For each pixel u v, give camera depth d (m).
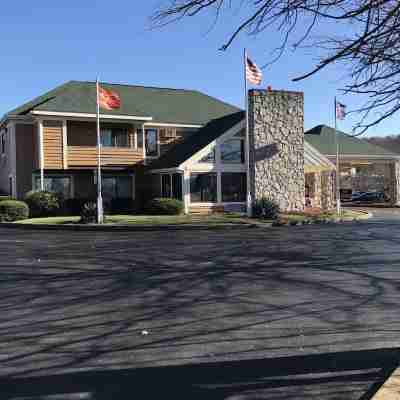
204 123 32.81
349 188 51.12
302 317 6.88
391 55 3.63
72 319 6.80
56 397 4.30
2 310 7.30
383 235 17.31
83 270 10.66
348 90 4.02
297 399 4.26
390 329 6.29
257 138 26.80
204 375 4.79
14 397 4.30
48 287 8.92
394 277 9.73
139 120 29.44
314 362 5.13
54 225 21.11
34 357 5.29
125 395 4.35
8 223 22.23
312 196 33.75
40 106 27.34
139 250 13.85
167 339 5.89
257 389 4.47
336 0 3.49
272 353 5.39
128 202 29.14
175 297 8.11
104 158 29.03
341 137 39.09
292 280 9.49
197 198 26.48
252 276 9.92
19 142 29.25
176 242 15.76
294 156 27.73
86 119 28.17
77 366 5.02
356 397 4.30
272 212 23.91
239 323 6.58
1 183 33.75
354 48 3.55
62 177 28.88
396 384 4.24
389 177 41.91
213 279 9.62
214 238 16.91
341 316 6.93
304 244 14.95
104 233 19.27
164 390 4.45
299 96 27.95
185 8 3.80
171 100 35.09
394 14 3.33
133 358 5.25
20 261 11.96
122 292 8.50
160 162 29.48
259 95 26.84
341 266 11.05
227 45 4.01
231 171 27.25
